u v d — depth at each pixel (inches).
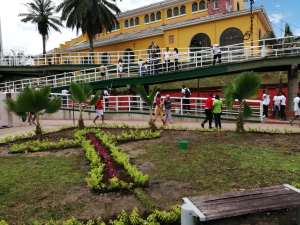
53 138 389.1
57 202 167.6
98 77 907.4
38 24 1471.5
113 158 263.9
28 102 361.1
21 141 373.1
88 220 144.9
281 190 140.4
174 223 142.7
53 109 393.4
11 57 1212.5
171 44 1130.7
